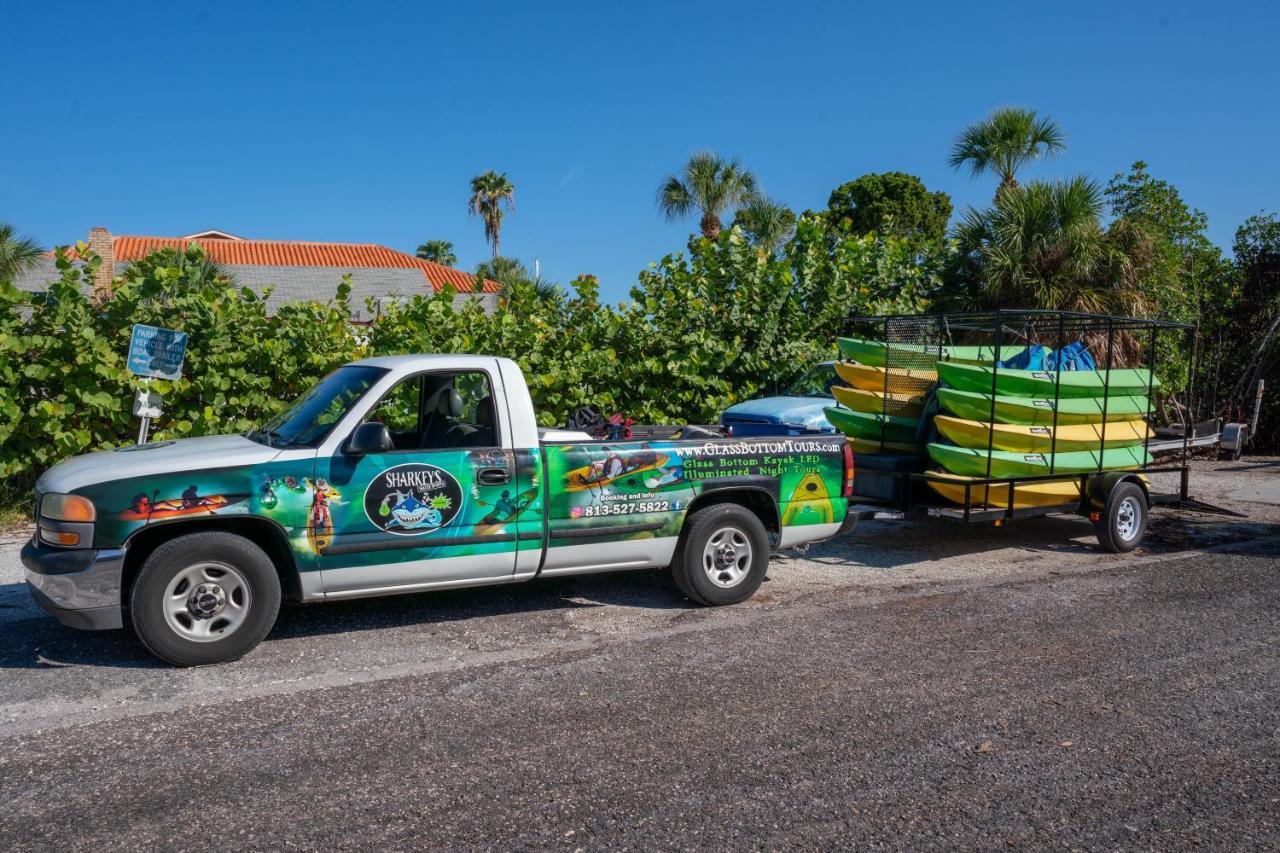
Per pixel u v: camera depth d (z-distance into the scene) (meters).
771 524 7.12
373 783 3.89
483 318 11.68
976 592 7.19
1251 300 17.81
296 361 10.72
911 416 8.50
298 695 4.90
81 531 5.07
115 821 3.56
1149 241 15.55
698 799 3.76
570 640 5.89
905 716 4.63
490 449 5.92
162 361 8.89
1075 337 12.10
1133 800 3.77
